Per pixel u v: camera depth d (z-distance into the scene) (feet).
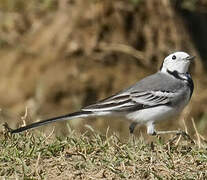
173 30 57.00
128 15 56.70
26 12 59.82
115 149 30.14
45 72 54.90
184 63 36.29
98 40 56.29
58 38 56.70
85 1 57.00
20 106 52.95
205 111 52.42
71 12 57.16
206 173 27.40
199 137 32.53
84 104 53.42
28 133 32.27
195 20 58.75
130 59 56.13
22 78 54.75
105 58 55.88
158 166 28.17
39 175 27.27
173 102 35.19
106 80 54.49
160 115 34.99
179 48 56.75
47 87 53.93
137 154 29.19
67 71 54.80
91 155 29.40
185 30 57.62
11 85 54.39
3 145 30.50
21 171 27.73
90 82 54.29
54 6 59.36
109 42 56.34
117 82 54.54
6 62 55.88
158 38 56.75
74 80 54.34
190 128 50.88
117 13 56.49
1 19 59.57
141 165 28.27
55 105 53.26
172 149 30.55
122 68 55.57
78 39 56.29
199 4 59.26
